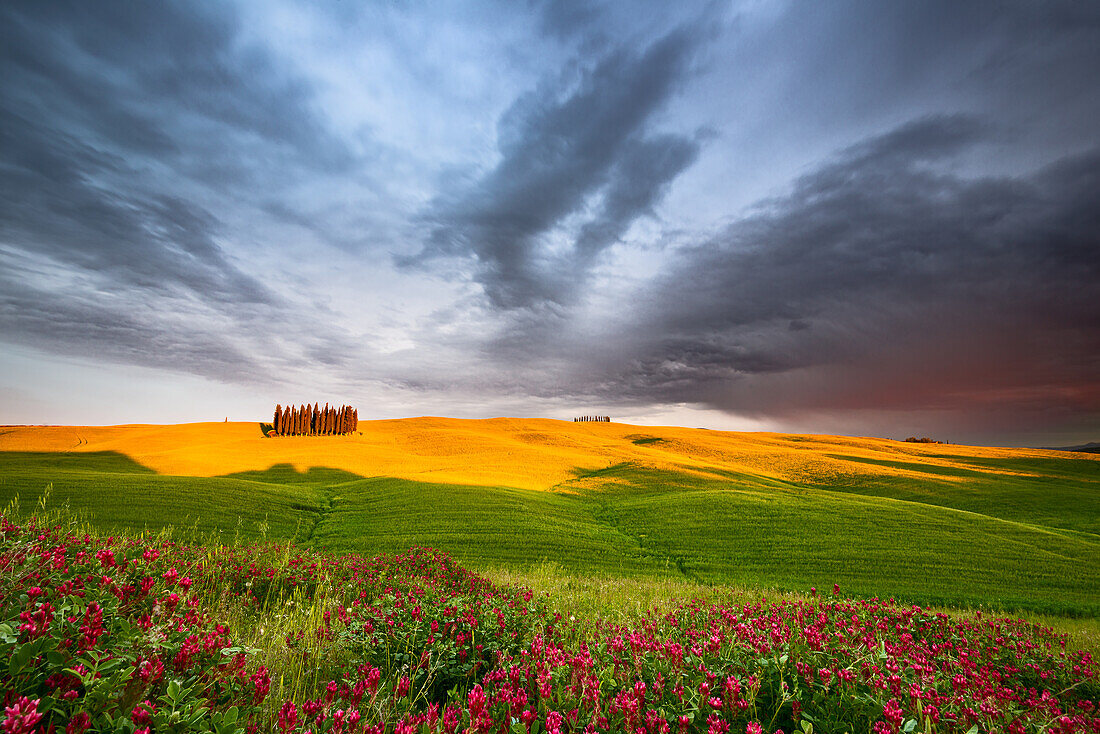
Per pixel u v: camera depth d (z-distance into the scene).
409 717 3.54
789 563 30.94
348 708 3.81
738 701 4.31
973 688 5.55
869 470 77.31
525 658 5.39
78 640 3.35
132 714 2.88
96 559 5.86
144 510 32.28
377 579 10.68
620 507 47.59
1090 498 60.72
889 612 9.31
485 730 3.40
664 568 29.92
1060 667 7.50
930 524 39.81
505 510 40.53
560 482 62.78
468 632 6.53
